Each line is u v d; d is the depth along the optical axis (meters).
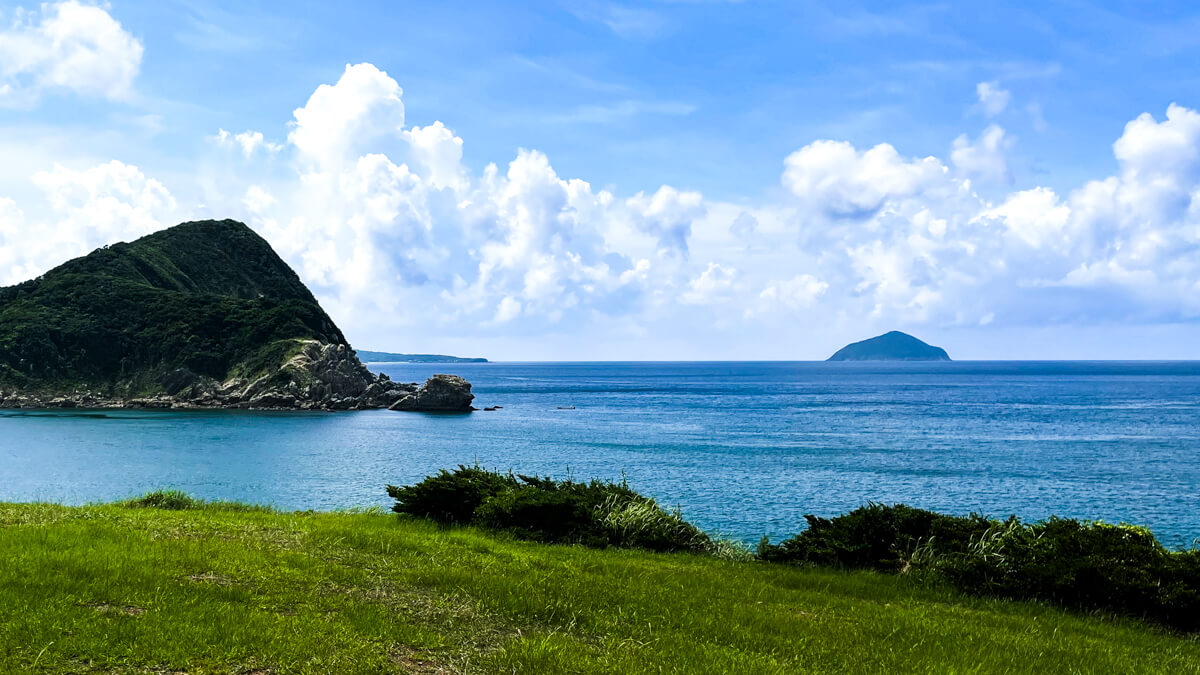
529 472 57.97
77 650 7.85
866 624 11.85
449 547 15.48
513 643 9.36
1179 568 13.94
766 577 15.61
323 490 49.84
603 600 11.77
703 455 68.94
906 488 49.78
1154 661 11.09
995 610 13.90
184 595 9.93
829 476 55.06
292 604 10.25
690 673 8.82
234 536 14.64
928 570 16.08
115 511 17.47
